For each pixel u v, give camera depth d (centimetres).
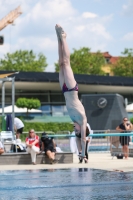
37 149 1984
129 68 10838
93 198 991
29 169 1748
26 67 10044
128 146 2334
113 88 6819
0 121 2358
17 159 1986
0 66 10275
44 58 10419
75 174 1526
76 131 1373
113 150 2309
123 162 2053
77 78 6481
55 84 6278
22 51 10350
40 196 1034
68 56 1323
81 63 10494
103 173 1550
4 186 1214
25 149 2186
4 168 1797
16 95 6203
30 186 1212
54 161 1997
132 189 1136
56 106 6456
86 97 3606
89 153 2656
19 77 5931
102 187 1183
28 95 6294
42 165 1931
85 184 1245
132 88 6962
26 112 5709
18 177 1448
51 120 6159
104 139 2719
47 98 6412
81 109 1336
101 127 3544
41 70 10181
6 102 6162
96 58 10875
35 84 6153
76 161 2142
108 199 973
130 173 1546
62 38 1317
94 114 3572
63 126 5234
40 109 6325
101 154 2580
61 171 1647
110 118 3541
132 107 5200
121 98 3641
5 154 1975
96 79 6669
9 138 2358
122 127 2389
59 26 1316
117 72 10912
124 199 971
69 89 1321
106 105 3559
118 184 1240
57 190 1134
